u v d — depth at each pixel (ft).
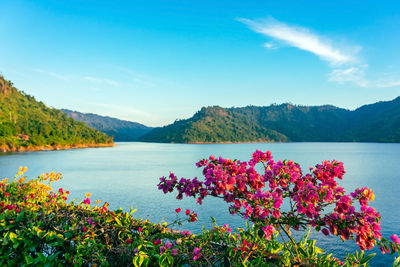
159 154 383.65
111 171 170.40
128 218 10.72
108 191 98.22
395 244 7.74
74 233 9.45
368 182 125.90
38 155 316.81
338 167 9.00
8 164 202.59
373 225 7.54
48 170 168.04
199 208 71.00
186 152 449.89
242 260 8.77
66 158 279.28
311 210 7.98
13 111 582.35
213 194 9.38
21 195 14.94
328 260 9.64
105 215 10.55
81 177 140.15
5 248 9.18
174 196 87.92
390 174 156.76
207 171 9.29
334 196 8.80
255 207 8.78
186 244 9.45
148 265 8.61
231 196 9.18
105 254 9.38
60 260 9.11
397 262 7.90
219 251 9.46
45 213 10.50
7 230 9.79
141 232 10.14
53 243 8.97
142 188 104.78
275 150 519.60
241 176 8.81
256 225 9.19
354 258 10.19
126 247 9.05
